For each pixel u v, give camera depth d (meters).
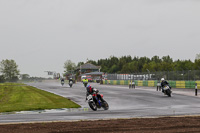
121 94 32.56
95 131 8.98
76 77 150.50
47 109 18.45
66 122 11.33
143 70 127.06
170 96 28.31
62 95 33.06
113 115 14.16
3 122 12.00
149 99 25.39
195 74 40.16
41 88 55.62
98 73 123.06
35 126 10.25
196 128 9.34
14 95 35.81
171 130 8.97
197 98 25.80
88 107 19.59
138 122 10.89
